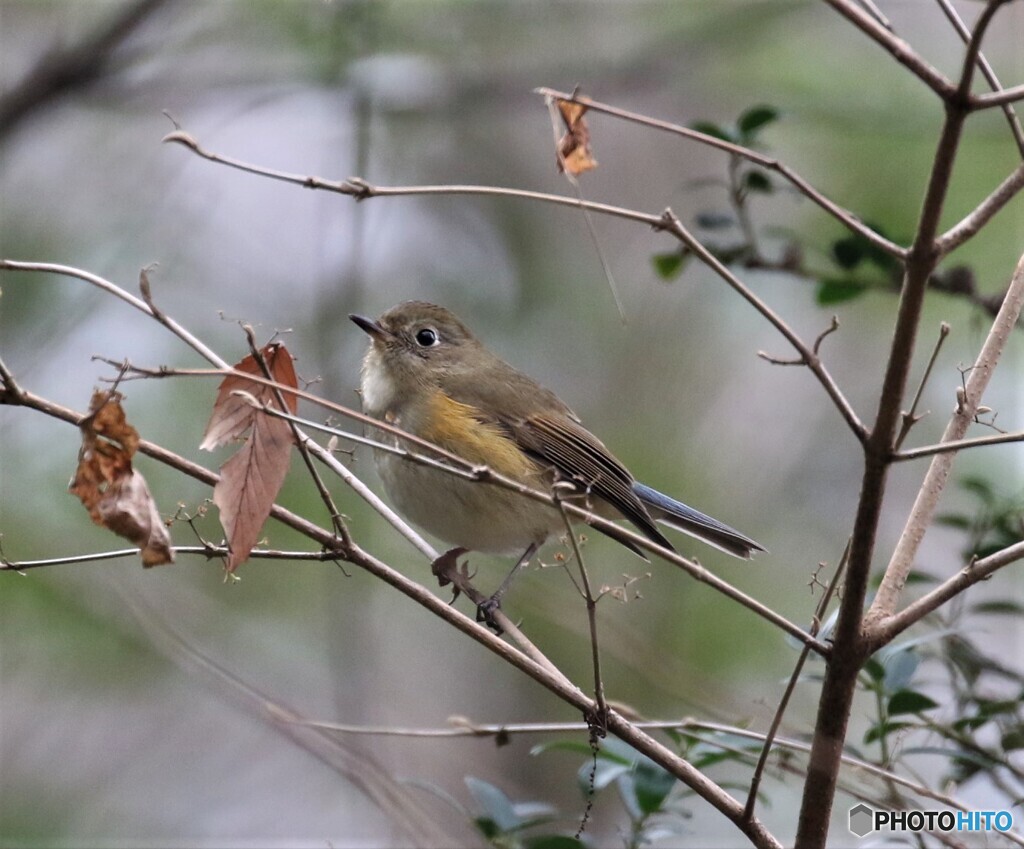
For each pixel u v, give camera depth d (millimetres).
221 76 13102
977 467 11406
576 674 11617
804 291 14102
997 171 11727
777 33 13039
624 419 13609
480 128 14734
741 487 13320
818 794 4840
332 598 11312
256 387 5320
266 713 8172
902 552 5254
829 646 4840
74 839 12406
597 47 13461
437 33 13180
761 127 8727
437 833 7074
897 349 4480
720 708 9820
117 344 12367
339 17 12469
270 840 12734
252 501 5258
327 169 13695
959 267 8578
